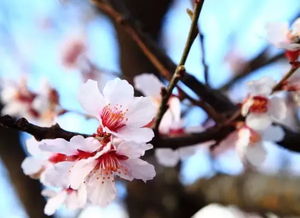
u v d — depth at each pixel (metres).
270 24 0.47
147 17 0.75
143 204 0.74
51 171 0.42
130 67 0.74
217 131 0.48
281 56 0.68
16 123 0.40
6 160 0.80
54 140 0.40
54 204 0.45
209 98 0.50
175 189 0.73
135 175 0.42
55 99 0.56
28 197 0.79
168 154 0.50
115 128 0.42
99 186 0.42
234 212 0.95
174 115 0.49
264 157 0.49
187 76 0.49
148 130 0.41
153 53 0.51
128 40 0.74
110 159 0.42
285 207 0.64
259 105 0.47
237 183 0.69
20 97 0.61
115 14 0.52
